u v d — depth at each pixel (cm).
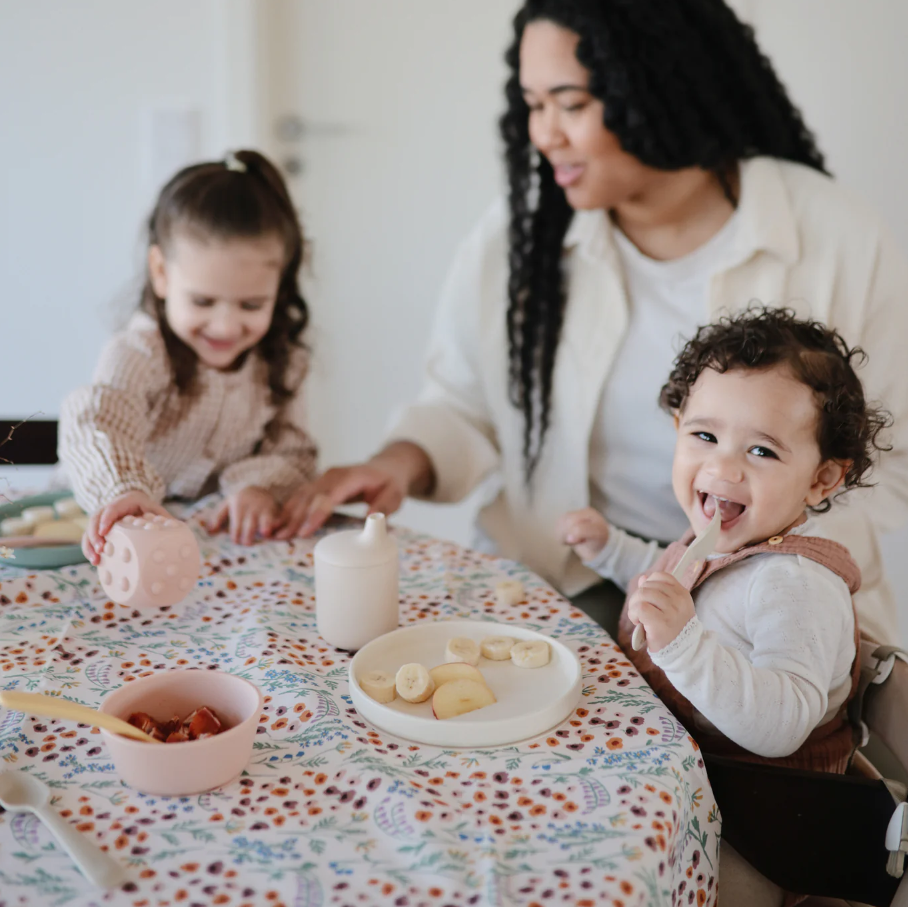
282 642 84
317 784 63
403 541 114
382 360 250
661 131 117
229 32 229
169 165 236
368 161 240
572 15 114
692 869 67
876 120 167
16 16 226
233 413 136
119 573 84
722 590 85
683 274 132
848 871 75
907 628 176
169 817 59
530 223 139
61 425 112
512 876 54
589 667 81
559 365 138
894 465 127
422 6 231
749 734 74
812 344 87
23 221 235
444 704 71
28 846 56
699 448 85
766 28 174
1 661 80
